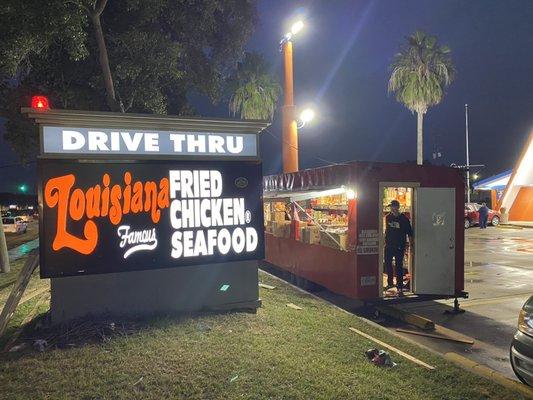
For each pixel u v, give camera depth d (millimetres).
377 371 5148
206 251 6824
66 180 6031
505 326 7891
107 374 4641
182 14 12227
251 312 7137
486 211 28828
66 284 6250
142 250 6426
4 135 13594
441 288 8906
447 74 36812
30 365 4840
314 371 4953
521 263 14695
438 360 5699
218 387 4438
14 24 7520
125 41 10797
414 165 8891
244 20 12992
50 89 12680
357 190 8586
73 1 8297
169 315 6562
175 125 6629
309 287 10953
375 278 8688
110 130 6277
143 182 6441
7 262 12719
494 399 4633
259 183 7180
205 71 13617
